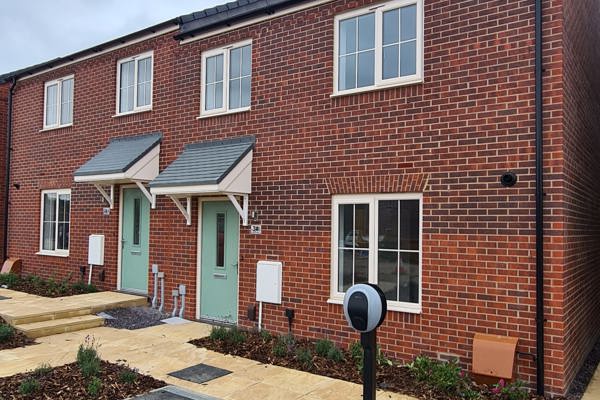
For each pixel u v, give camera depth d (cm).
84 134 1180
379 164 732
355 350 702
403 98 714
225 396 562
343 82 786
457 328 657
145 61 1081
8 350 722
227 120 913
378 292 415
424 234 688
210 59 963
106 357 693
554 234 597
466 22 669
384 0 740
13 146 1376
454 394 575
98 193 1138
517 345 612
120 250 1097
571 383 636
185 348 742
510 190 627
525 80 625
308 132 806
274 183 841
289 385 597
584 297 752
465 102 665
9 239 1369
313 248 791
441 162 679
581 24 757
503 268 629
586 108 797
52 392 549
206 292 936
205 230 945
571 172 655
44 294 1061
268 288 823
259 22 875
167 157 1005
